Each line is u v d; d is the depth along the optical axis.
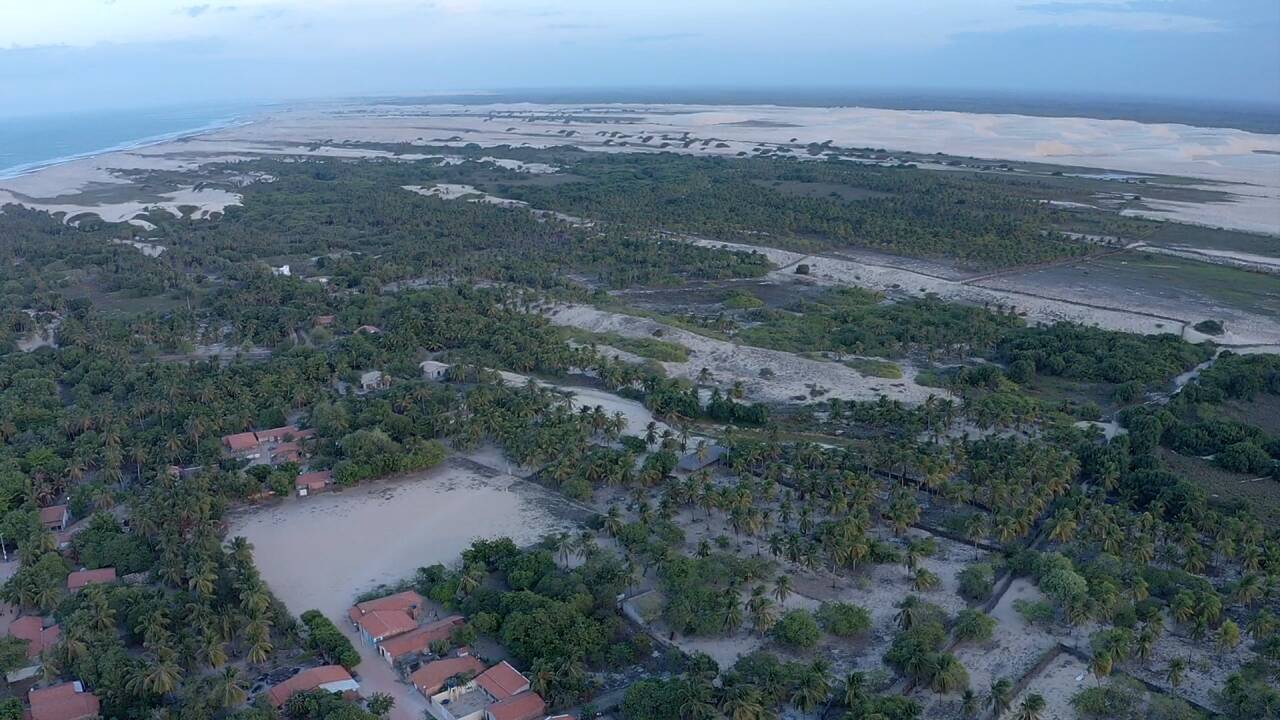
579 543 109.06
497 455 143.38
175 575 101.88
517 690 85.44
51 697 83.25
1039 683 88.81
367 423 147.38
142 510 113.38
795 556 106.31
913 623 94.81
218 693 82.62
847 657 93.06
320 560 112.06
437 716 83.88
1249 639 95.06
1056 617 98.75
